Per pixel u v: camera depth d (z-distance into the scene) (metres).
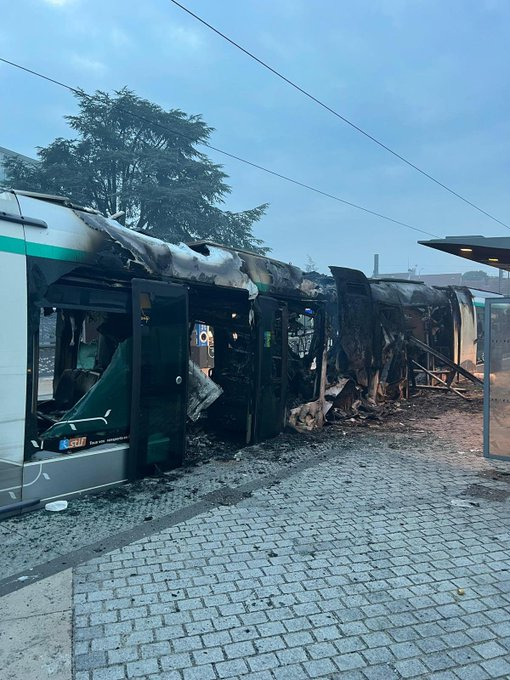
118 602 3.37
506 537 4.45
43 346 7.21
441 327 14.11
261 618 3.21
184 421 6.37
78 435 5.25
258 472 6.33
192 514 4.91
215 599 3.42
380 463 6.79
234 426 8.12
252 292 7.38
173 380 6.16
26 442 4.75
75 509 4.94
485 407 6.45
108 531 4.47
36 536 4.33
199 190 31.81
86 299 5.30
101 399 5.46
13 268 4.57
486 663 2.80
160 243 6.13
